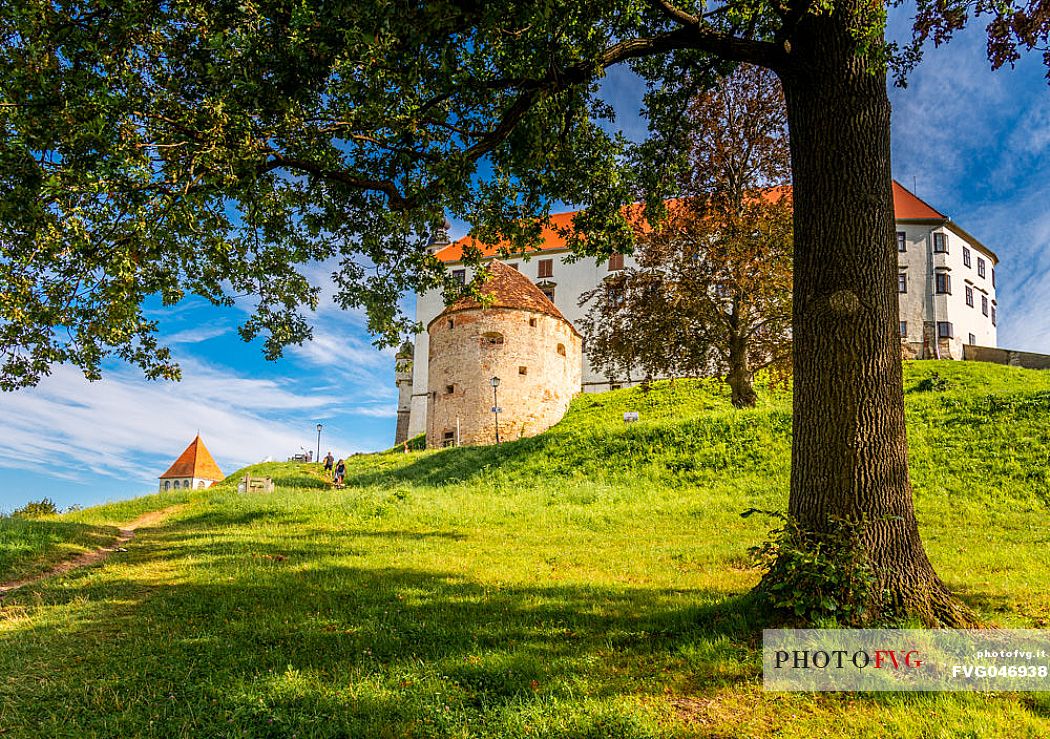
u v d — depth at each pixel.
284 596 7.63
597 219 10.30
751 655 5.12
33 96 6.15
